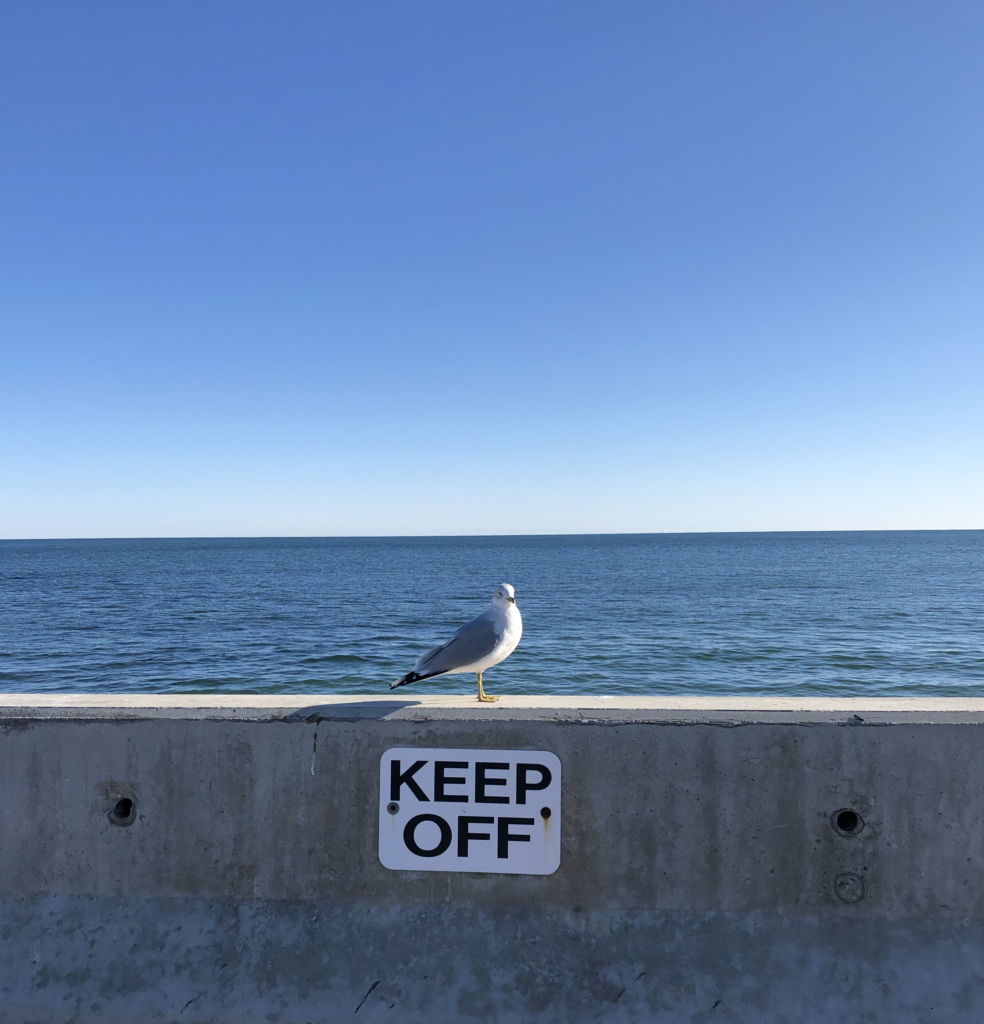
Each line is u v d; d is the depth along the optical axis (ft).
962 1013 9.03
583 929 9.82
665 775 10.05
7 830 10.52
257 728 10.46
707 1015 9.14
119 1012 9.50
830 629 103.30
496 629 12.59
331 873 10.25
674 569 276.21
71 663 78.84
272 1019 9.34
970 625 107.45
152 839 10.41
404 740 10.33
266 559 393.70
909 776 9.82
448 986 9.48
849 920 9.71
